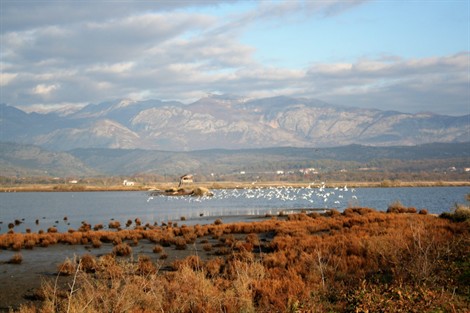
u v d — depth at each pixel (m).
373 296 12.72
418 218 36.84
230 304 13.88
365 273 16.95
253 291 15.48
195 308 14.04
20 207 98.62
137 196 156.62
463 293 13.58
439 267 15.66
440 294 13.00
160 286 15.44
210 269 20.06
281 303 13.80
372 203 95.44
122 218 66.88
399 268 15.73
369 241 21.59
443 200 103.19
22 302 17.44
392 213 44.62
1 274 22.62
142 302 14.65
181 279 16.42
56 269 23.53
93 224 57.78
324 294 14.39
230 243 30.94
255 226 39.25
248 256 21.09
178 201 114.94
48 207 98.12
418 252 17.23
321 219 43.38
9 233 42.19
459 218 35.00
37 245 33.62
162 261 24.69
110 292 14.59
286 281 15.96
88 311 13.31
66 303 14.40
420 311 11.84
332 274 17.03
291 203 98.81
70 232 42.50
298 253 22.39
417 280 14.34
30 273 22.72
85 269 21.59
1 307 16.97
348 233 28.69
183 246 30.05
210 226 41.47
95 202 119.00
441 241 20.53
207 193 140.00
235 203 101.06
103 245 33.22
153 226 49.12
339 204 94.12
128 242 34.31
